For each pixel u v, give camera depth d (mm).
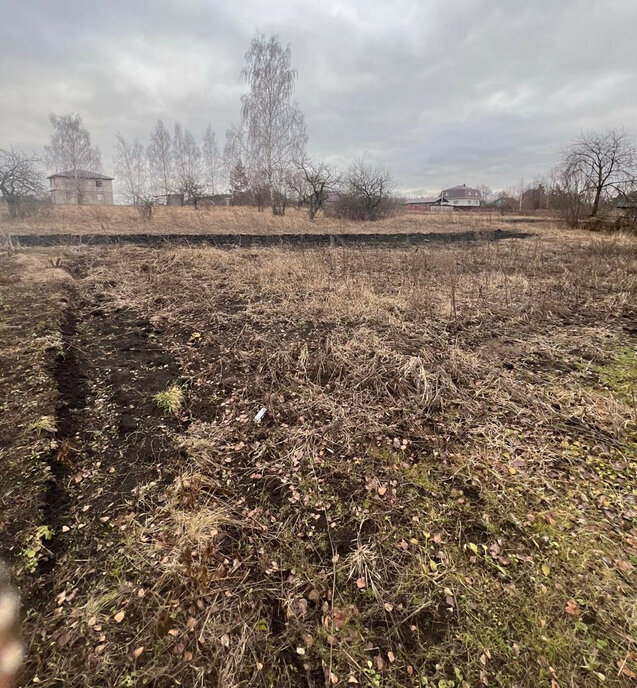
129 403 2723
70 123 27859
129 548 1659
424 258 6703
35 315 4102
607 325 4324
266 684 1237
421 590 1514
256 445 2332
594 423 2494
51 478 1960
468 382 3037
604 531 1741
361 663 1292
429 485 2033
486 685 1226
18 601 1421
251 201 24000
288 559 1645
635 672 1241
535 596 1477
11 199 15258
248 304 4832
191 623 1387
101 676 1234
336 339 3754
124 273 6305
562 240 11695
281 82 21109
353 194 18969
